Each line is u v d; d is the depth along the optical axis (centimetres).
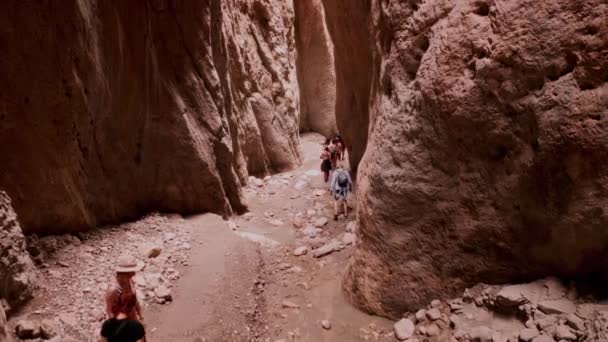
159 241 757
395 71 557
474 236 499
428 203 521
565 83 404
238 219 973
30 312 540
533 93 427
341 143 1303
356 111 1069
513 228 471
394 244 556
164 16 841
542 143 420
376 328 571
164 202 874
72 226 717
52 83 653
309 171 1325
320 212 1009
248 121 1233
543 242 452
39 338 498
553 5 407
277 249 840
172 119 854
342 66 1047
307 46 1880
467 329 483
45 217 691
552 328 422
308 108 1936
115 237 747
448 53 479
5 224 529
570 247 433
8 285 524
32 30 627
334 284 706
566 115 401
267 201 1098
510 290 471
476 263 508
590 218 407
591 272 435
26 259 562
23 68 631
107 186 777
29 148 655
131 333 375
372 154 589
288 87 1458
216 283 661
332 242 845
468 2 472
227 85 1041
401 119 536
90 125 718
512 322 464
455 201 504
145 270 667
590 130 389
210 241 783
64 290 590
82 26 668
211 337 557
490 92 452
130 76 791
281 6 1511
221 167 952
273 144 1336
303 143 1777
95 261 667
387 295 576
